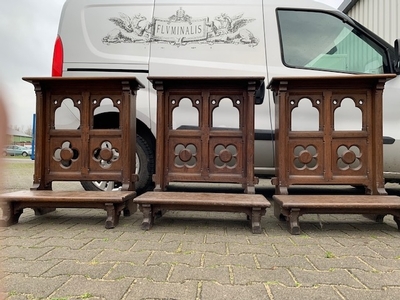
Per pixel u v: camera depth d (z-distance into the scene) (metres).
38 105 2.77
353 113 3.30
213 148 2.79
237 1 3.50
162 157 2.74
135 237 2.08
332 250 1.83
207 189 4.30
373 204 2.18
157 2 3.50
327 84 2.66
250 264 1.59
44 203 2.38
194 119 3.39
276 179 2.69
